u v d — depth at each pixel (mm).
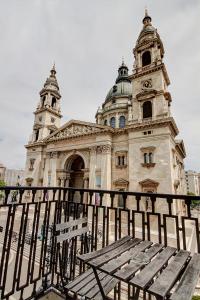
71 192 5707
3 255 3844
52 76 52312
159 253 3736
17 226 26391
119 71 58125
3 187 3885
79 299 4168
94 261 3293
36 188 4797
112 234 22094
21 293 4070
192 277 2896
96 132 32438
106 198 28391
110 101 51844
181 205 32562
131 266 3178
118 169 30562
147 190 26125
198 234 3857
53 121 49531
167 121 26141
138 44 33812
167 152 25719
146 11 36938
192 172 116188
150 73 31062
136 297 3795
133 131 29500
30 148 46688
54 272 4844
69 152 36844
